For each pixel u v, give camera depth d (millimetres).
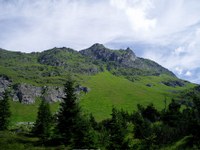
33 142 60656
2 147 52094
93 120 100625
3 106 89062
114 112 80375
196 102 90938
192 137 70438
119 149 51094
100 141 61188
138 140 75625
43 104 90062
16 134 73750
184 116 89500
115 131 53219
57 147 54469
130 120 108500
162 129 79000
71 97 60750
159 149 69938
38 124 80438
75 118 58062
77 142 52500
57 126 59438
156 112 113500
